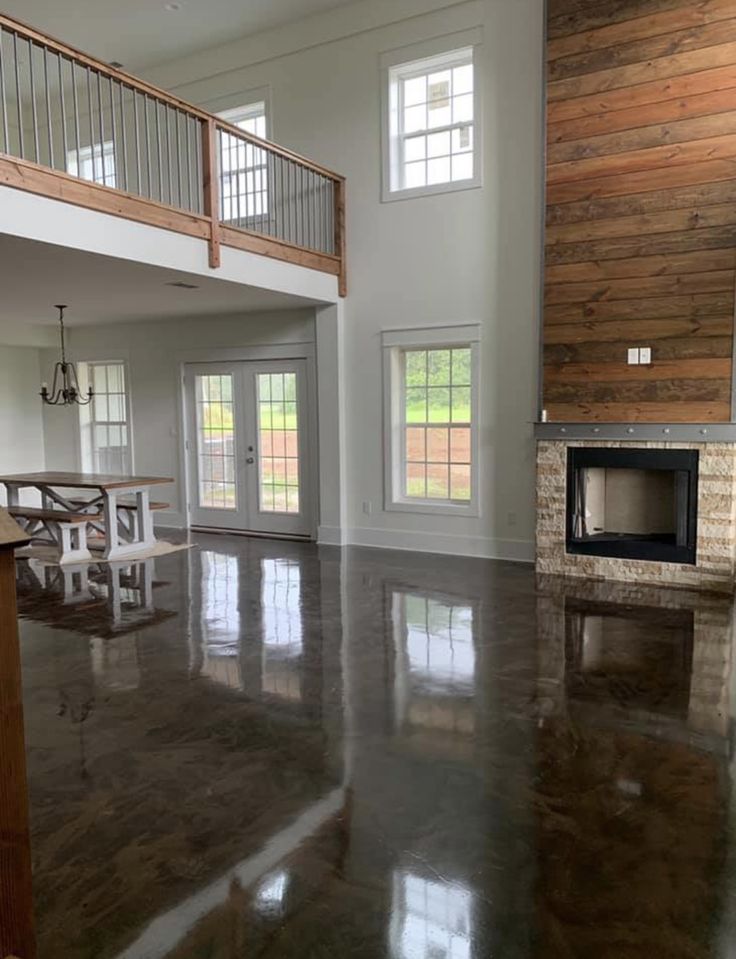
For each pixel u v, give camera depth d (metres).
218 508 8.91
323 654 4.37
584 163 6.01
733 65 5.40
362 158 7.40
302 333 7.96
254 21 7.56
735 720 3.42
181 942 2.00
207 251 5.78
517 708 3.57
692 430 5.70
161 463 9.27
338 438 7.76
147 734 3.31
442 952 1.95
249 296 6.98
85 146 9.35
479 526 7.13
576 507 6.30
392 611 5.29
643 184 5.79
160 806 2.70
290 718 3.47
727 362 5.57
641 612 5.18
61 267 5.38
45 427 10.38
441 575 6.39
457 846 2.43
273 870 2.31
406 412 7.59
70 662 4.24
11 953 1.04
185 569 6.71
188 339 8.84
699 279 5.62
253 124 8.22
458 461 7.35
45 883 2.25
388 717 3.47
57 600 5.63
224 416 8.76
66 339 9.85
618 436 5.98
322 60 7.50
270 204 7.68
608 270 5.98
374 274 7.46
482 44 6.62
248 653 4.40
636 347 5.90
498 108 6.62
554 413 6.31
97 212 4.83
